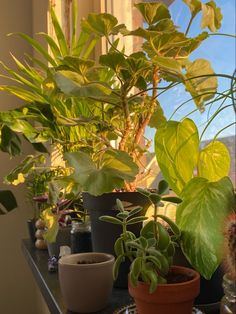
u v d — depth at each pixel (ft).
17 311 7.09
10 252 7.09
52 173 4.54
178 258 2.15
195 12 2.80
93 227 2.79
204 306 2.20
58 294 2.69
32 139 3.73
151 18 2.77
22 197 7.10
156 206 1.98
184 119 2.61
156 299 1.77
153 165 3.37
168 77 2.95
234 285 1.61
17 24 7.62
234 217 1.64
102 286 2.34
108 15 2.77
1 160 7.06
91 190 2.25
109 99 2.72
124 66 2.66
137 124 3.01
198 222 1.90
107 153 2.57
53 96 3.08
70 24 5.75
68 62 2.66
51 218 3.43
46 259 4.07
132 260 2.03
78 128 3.73
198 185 2.06
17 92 4.11
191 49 2.84
